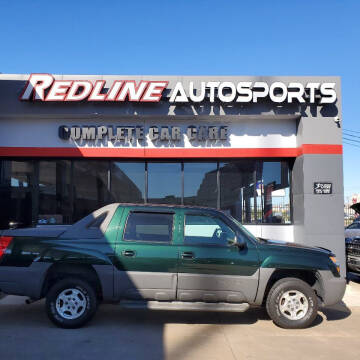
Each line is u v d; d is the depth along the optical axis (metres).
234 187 11.19
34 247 5.63
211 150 10.78
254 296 5.63
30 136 10.66
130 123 10.81
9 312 6.44
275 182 11.26
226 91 10.45
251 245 5.77
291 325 5.68
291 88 10.34
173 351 4.76
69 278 5.61
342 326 5.95
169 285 5.57
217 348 4.89
